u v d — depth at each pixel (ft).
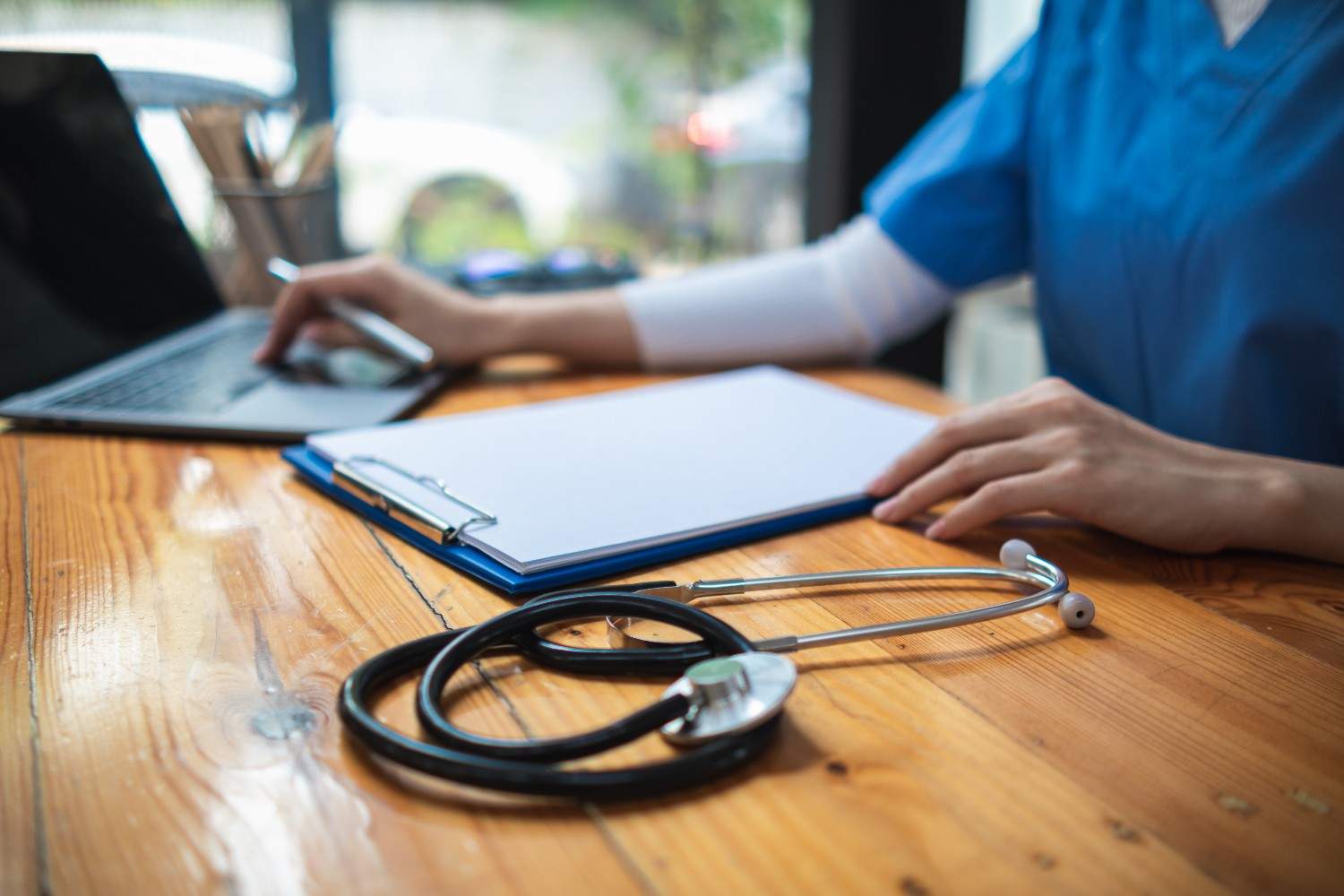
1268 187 2.56
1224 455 2.05
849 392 3.19
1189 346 2.80
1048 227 3.25
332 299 3.19
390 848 1.09
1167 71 2.90
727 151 6.40
